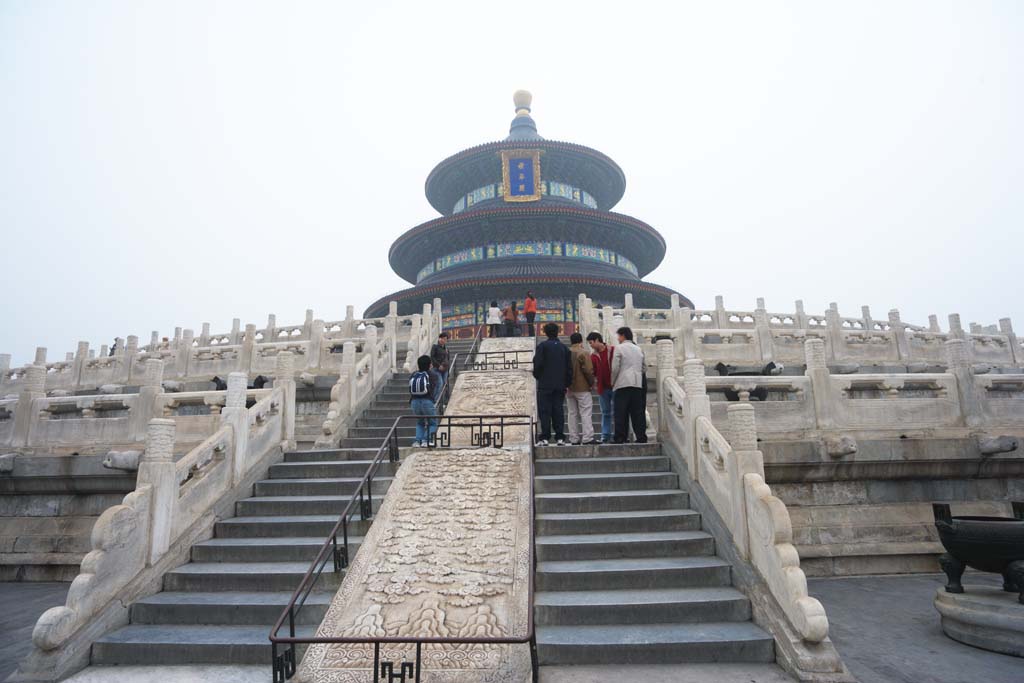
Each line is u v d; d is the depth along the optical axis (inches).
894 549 462.3
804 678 246.5
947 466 480.1
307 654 266.1
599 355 512.7
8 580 507.8
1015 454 474.6
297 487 438.0
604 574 317.4
